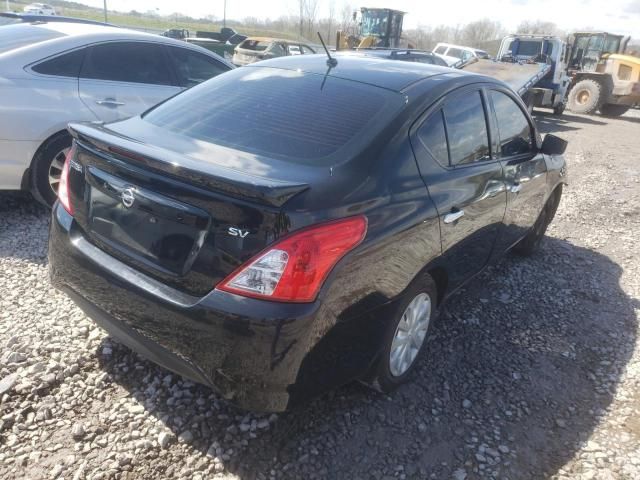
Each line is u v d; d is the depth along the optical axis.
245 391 2.17
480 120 3.40
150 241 2.35
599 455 2.69
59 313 3.36
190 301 2.21
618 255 5.48
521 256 5.17
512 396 3.07
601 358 3.56
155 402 2.71
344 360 2.42
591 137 13.85
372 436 2.66
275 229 2.07
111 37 5.12
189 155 2.41
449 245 3.01
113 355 3.01
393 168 2.57
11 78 4.48
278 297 2.09
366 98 2.84
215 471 2.37
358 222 2.29
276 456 2.48
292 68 3.25
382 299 2.52
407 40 25.06
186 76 5.72
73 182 2.72
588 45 20.75
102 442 2.46
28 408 2.60
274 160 2.44
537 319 3.98
